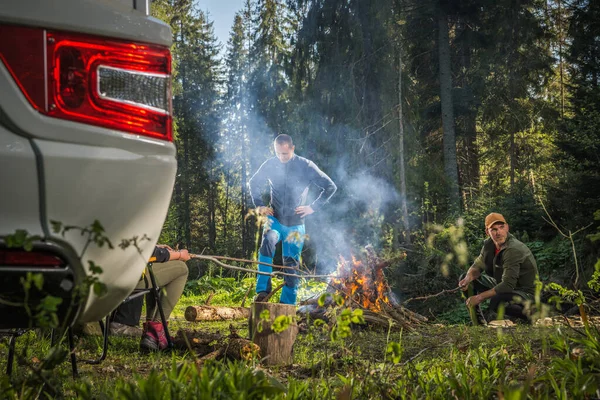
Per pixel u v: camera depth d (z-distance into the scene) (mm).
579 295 3068
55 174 1890
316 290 9906
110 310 2178
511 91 26406
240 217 53406
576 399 2197
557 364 2648
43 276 1852
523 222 15898
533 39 26781
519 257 7055
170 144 2201
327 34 20422
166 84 2197
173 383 2076
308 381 2693
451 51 27922
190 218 52625
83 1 2010
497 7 25531
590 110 16328
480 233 16625
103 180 1974
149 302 5453
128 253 2088
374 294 6531
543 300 7621
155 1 29250
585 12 23500
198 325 7266
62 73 1949
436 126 27656
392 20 20406
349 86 19828
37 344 4355
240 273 17984
